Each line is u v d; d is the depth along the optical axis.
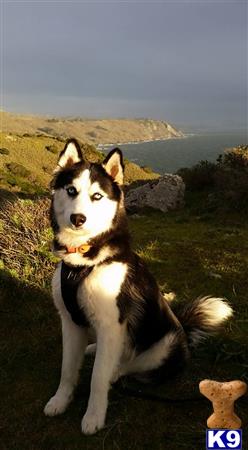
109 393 0.92
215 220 2.89
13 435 0.81
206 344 1.10
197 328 1.04
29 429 0.83
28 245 1.53
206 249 2.01
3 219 1.63
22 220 1.60
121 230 0.89
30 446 0.78
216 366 1.02
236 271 1.68
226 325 1.22
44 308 1.34
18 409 0.89
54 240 0.91
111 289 0.83
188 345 1.03
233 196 3.12
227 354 1.04
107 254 0.84
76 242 0.85
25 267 1.47
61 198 0.89
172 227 2.75
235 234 2.35
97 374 0.83
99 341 0.83
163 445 0.77
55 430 0.82
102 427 0.82
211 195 3.63
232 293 1.47
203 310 1.04
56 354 1.09
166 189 3.79
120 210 0.91
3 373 1.01
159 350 0.93
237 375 0.98
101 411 0.83
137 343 0.90
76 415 0.87
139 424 0.83
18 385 0.97
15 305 1.36
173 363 0.95
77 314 0.86
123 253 0.87
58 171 0.93
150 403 0.89
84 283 0.83
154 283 0.95
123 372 0.95
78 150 0.94
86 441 0.79
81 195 0.86
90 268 0.84
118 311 0.84
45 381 0.99
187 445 0.77
